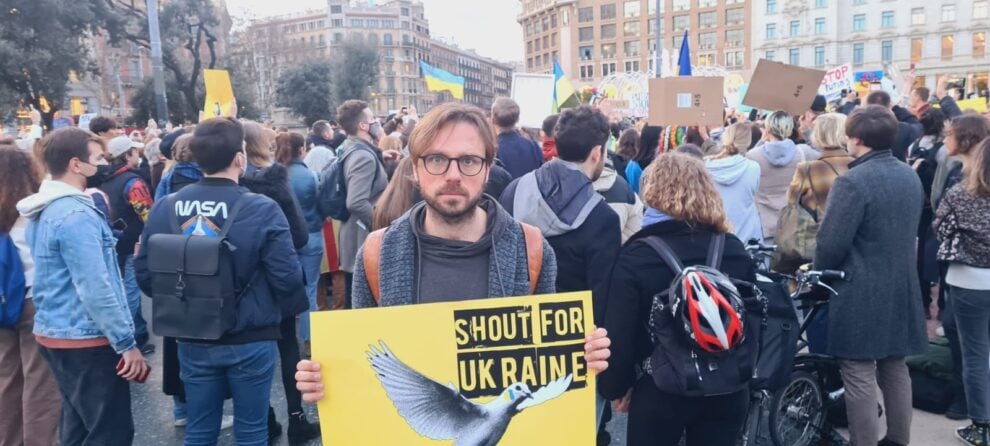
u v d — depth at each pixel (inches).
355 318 68.7
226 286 104.6
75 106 973.2
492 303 69.6
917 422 153.7
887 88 518.0
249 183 150.5
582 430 70.6
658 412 93.5
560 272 106.2
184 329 105.0
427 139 67.3
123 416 118.0
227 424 161.9
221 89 312.5
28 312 126.6
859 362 126.1
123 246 207.5
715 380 84.3
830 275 123.4
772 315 107.3
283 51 2288.4
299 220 156.1
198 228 108.5
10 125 932.0
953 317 149.4
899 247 122.3
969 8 2329.0
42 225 110.7
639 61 3117.6
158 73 626.8
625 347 93.8
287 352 153.6
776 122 178.7
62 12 924.6
